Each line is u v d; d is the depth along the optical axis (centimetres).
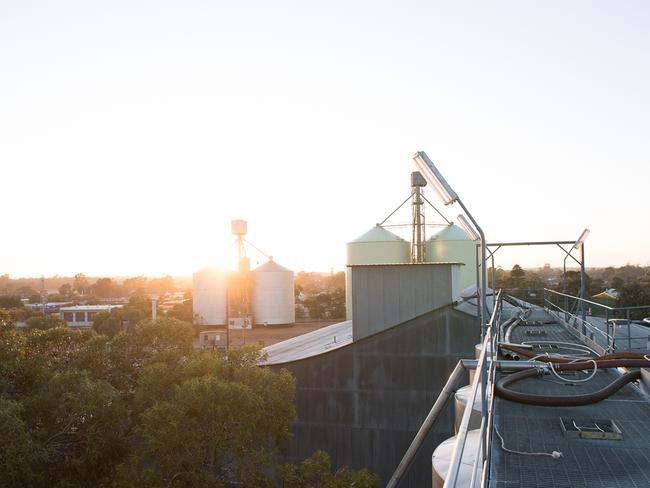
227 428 1238
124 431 1480
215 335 6312
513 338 1192
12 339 1428
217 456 1292
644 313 4597
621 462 445
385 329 1892
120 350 1639
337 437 1897
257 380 1400
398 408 1864
